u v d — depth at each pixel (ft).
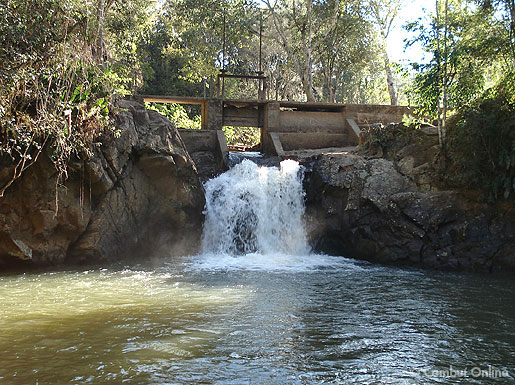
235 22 91.56
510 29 51.19
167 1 105.81
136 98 64.23
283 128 71.26
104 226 44.16
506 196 44.47
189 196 50.57
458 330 26.43
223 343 23.36
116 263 44.91
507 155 44.57
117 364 20.33
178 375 19.39
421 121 53.57
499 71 56.44
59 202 40.78
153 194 49.32
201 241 53.06
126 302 30.60
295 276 40.81
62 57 37.68
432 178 49.42
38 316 27.02
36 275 38.50
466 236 45.70
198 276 39.78
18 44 34.68
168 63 125.49
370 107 73.20
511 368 21.04
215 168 61.77
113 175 44.42
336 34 103.09
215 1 88.48
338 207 52.49
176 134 51.47
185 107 130.21
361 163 52.90
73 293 32.65
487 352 23.03
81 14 42.65
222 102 69.62
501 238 45.32
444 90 50.96
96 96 42.09
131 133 46.32
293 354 22.16
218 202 54.29
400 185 49.98
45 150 38.91
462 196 47.37
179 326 25.80
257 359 21.39
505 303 32.71
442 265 45.60
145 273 40.32
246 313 28.78
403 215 47.52
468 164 46.34
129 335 24.12
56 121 36.70
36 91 36.35
